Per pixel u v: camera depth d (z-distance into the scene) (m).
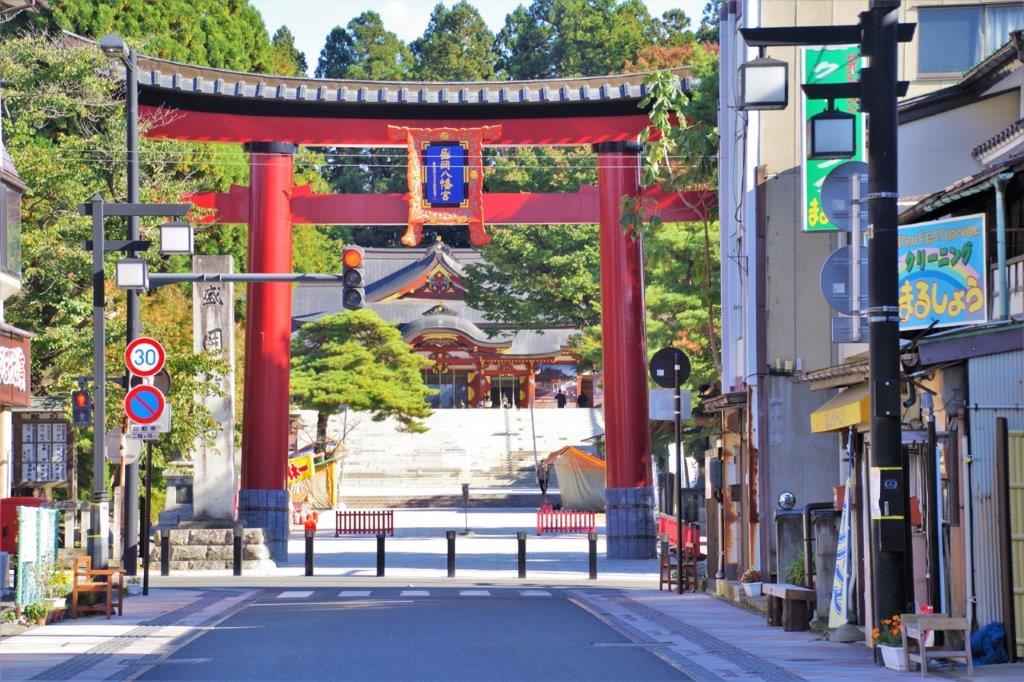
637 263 38.78
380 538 33.78
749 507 26.00
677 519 27.27
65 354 33.69
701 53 39.41
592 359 70.50
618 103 38.44
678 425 27.47
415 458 85.50
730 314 30.94
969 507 14.96
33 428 32.72
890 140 15.05
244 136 37.94
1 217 24.12
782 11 26.88
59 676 14.45
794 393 25.83
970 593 14.90
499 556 40.59
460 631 18.83
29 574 20.25
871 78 15.11
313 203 38.06
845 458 19.67
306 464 67.31
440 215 37.84
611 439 39.06
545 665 14.99
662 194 37.84
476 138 37.88
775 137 26.50
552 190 86.19
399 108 38.38
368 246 115.75
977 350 14.98
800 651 16.39
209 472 35.97
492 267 73.56
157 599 25.06
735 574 26.53
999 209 18.56
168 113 37.59
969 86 25.45
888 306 15.03
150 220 36.28
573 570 35.81
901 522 14.96
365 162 114.75
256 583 30.97
